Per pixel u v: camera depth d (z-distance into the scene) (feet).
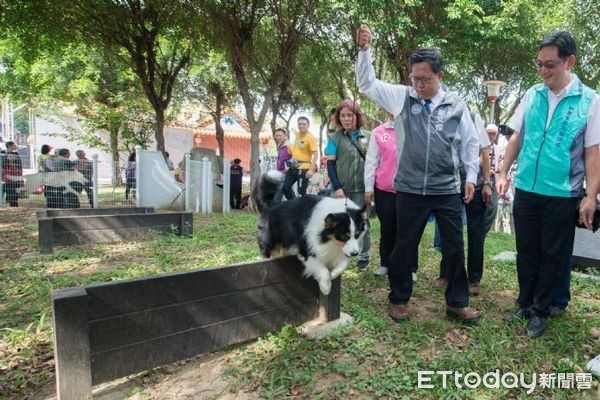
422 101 10.33
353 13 30.99
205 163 33.91
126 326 8.04
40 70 50.55
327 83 55.26
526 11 38.14
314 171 25.67
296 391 8.23
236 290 9.54
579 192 9.82
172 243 19.72
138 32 37.35
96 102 56.39
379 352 9.72
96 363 7.75
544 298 10.44
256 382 8.50
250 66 35.40
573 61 9.74
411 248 10.88
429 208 10.53
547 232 10.14
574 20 43.16
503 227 30.99
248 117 35.01
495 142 28.32
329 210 11.00
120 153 62.59
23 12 32.78
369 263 16.79
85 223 19.30
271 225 12.14
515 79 51.06
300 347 9.70
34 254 17.67
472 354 9.46
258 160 35.60
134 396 8.03
